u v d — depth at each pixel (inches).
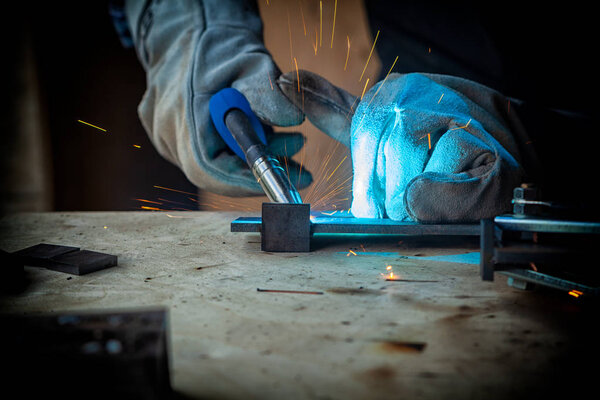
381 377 40.1
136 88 232.2
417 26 148.0
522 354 43.9
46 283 64.5
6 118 214.5
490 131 86.4
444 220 77.1
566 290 53.9
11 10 210.5
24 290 61.9
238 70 109.0
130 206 235.9
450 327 49.7
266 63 106.0
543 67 127.9
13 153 215.6
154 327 34.4
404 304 56.0
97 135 230.5
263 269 70.2
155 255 79.0
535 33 127.9
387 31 154.7
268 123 102.3
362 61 245.0
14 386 31.2
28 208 217.3
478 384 39.0
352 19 243.8
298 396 37.5
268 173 86.7
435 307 55.1
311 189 200.1
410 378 39.9
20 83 214.7
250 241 88.4
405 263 73.5
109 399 31.0
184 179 237.0
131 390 31.0
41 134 218.8
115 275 67.9
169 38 126.5
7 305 56.7
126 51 228.5
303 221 78.9
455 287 62.1
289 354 43.9
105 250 82.7
